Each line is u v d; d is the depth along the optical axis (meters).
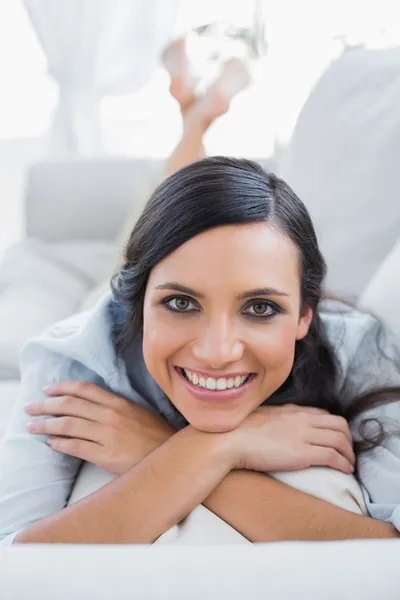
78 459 0.77
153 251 0.63
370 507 0.70
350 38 2.15
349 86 1.39
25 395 0.80
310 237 0.71
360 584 0.39
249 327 0.64
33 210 1.80
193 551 0.42
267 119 2.43
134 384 0.81
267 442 0.69
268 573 0.40
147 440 0.73
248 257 0.61
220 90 1.48
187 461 0.66
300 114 1.48
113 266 1.42
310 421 0.73
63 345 0.79
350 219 1.28
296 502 0.65
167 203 0.63
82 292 1.55
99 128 2.30
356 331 0.87
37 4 2.11
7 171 2.73
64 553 0.41
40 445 0.73
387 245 1.24
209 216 0.60
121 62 2.22
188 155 1.50
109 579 0.39
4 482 0.71
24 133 2.66
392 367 0.85
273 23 2.25
